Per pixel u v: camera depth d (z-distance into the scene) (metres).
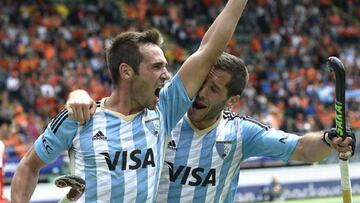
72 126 7.70
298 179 33.12
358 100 42.47
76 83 41.81
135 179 7.58
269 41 55.31
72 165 7.80
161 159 7.89
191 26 55.00
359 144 34.47
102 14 51.81
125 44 7.70
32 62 43.53
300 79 49.66
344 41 58.44
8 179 29.12
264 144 8.77
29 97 39.97
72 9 51.22
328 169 33.84
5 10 48.47
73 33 48.34
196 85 7.97
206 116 8.48
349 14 61.84
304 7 60.47
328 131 8.27
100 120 7.72
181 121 8.59
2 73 41.28
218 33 7.84
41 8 49.81
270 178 32.31
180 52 51.38
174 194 8.59
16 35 46.03
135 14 54.69
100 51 47.19
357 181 33.69
